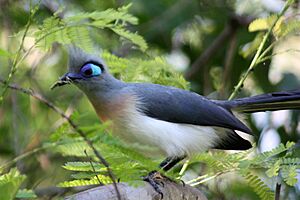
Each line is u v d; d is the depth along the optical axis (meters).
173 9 15.80
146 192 8.69
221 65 16.12
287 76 15.11
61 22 9.16
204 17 15.98
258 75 15.19
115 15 9.30
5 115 15.57
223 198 13.27
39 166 14.45
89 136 6.89
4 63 14.17
